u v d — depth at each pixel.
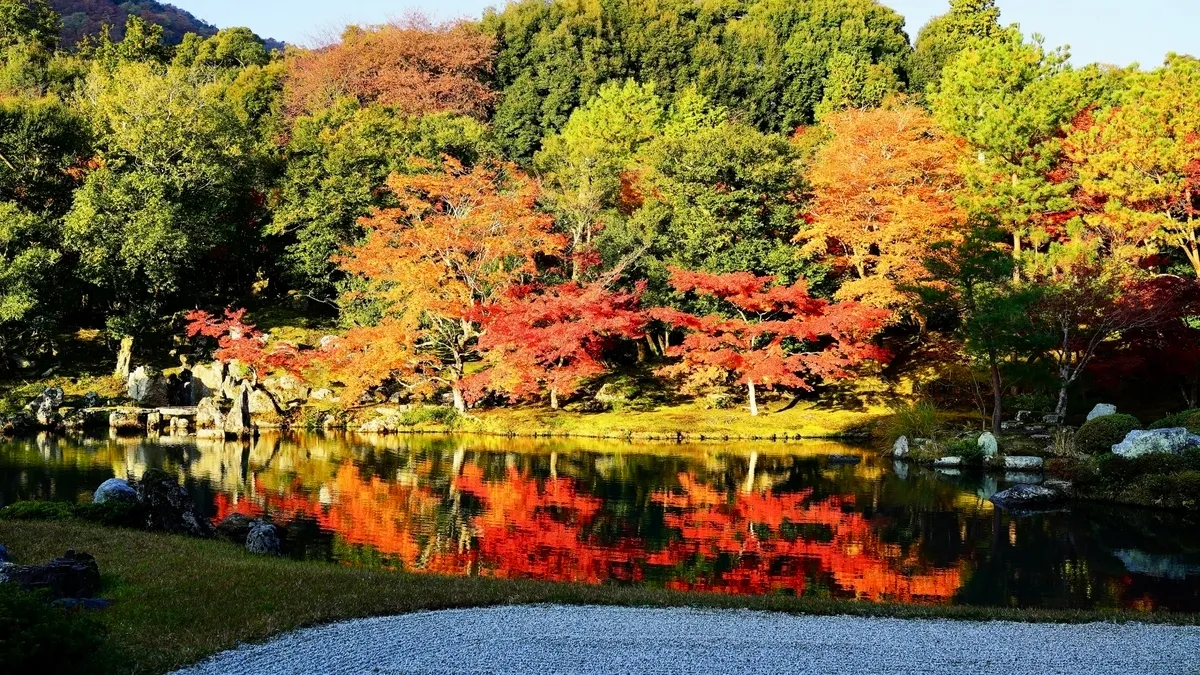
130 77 49.81
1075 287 35.41
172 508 19.80
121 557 15.84
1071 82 45.47
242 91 70.06
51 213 45.72
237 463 32.00
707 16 85.50
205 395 43.16
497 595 14.75
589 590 15.38
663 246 48.09
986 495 28.33
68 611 11.38
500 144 70.06
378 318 46.66
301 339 49.22
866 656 12.23
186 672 11.00
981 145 47.09
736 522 24.12
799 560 20.28
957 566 19.92
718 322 42.38
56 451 33.84
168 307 51.59
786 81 80.50
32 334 45.28
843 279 48.53
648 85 69.56
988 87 47.88
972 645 12.82
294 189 51.91
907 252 44.34
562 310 41.81
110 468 30.11
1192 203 42.16
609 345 48.78
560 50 79.50
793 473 32.09
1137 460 27.67
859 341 44.12
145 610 13.05
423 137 54.47
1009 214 43.94
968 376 43.03
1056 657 12.34
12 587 10.90
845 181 45.47
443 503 25.80
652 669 11.50
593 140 61.25
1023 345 35.31
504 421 42.19
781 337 43.44
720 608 14.50
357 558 19.58
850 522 24.28
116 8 121.69
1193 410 32.19
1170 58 39.34
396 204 51.25
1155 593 17.89
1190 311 35.75
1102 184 39.62
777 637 12.99
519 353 41.31
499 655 11.86
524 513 24.75
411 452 35.62
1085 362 36.59
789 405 45.53
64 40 103.81
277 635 12.44
